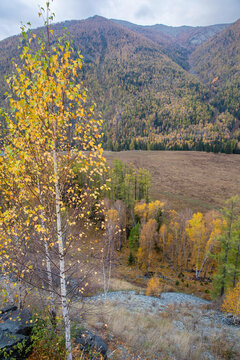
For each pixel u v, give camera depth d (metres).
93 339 6.97
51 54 3.41
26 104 3.57
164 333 11.29
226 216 21.94
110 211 29.17
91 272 6.01
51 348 5.46
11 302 7.50
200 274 35.44
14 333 5.28
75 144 4.19
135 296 20.31
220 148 132.38
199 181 78.56
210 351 10.39
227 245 21.42
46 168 4.60
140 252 34.94
